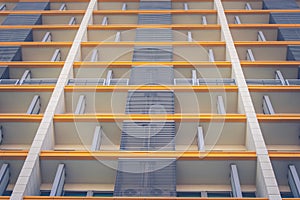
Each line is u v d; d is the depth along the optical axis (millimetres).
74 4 46188
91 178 25609
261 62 33812
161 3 44281
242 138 28203
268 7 43500
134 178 24062
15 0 46875
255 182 25281
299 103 30719
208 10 42625
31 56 36906
